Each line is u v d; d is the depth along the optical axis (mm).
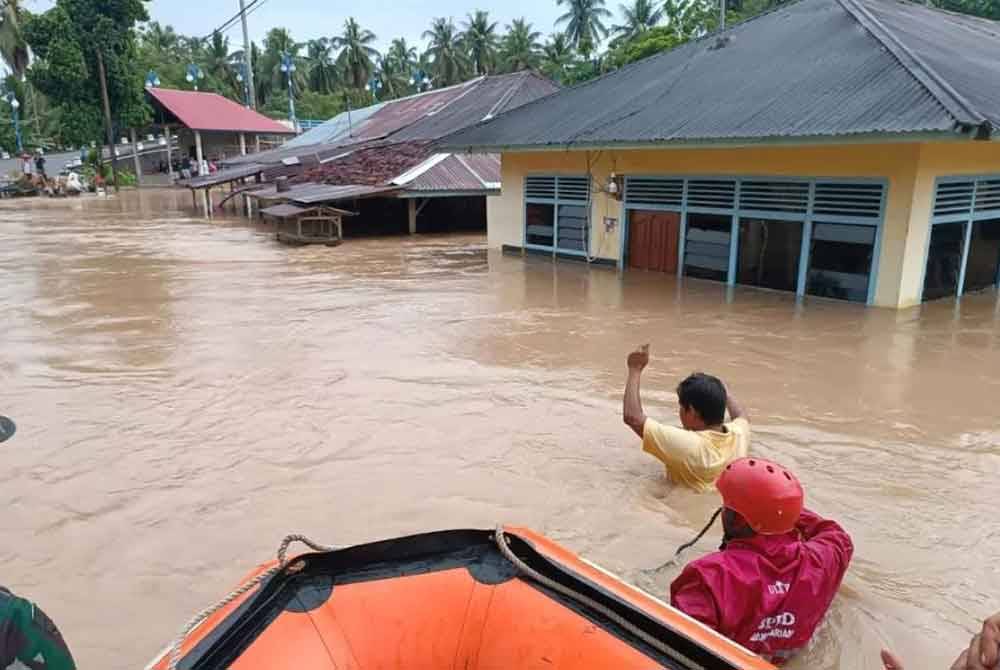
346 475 4824
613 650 2230
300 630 2275
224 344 8227
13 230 21297
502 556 2629
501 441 5359
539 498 4457
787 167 10742
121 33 39031
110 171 41031
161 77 58250
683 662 2160
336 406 6152
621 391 6516
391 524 4176
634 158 13062
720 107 11172
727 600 2650
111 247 17438
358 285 12172
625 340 8352
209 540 4043
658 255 13062
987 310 9852
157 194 37438
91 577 3707
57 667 1736
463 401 6250
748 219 11438
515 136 14273
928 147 9375
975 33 14453
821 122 9219
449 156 21531
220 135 46250
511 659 2352
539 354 7758
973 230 10742
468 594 2504
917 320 9242
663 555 3779
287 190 23281
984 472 4875
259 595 2314
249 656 2137
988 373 7074
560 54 59312
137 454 5203
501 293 11367
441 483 4684
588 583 2436
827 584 2812
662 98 12797
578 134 12664
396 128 30234
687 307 10141
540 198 15367
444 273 13469
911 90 9102
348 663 2273
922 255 9922
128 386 6727
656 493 4492
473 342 8281
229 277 13000
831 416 5930
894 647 3076
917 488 4629
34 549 3967
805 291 10859
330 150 29422
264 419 5863
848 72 10414
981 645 2215
